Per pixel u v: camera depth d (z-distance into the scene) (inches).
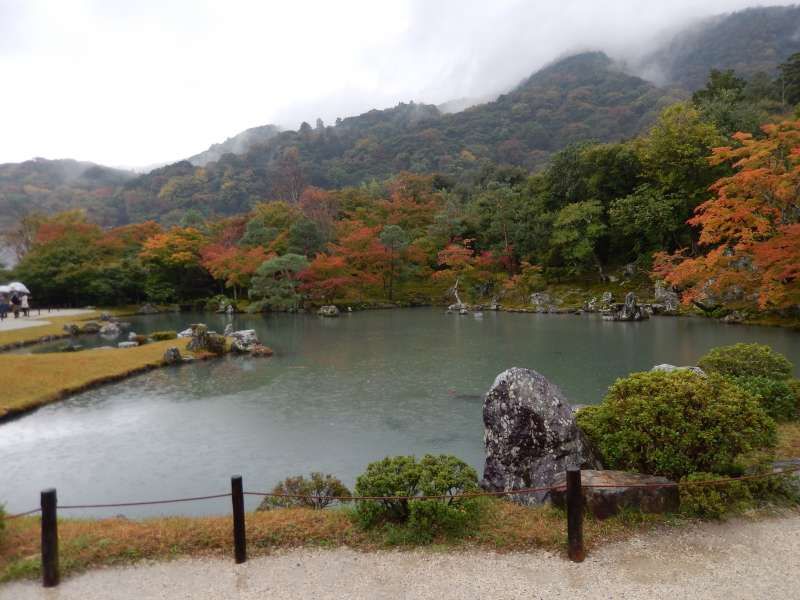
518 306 2119.8
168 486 494.9
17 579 251.4
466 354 1123.9
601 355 1039.6
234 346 1221.1
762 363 513.3
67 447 602.2
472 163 5797.2
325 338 1441.9
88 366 980.6
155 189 6624.0
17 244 3169.3
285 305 2246.6
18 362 979.3
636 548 259.1
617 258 2208.4
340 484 387.2
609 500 286.5
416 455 550.9
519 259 2452.0
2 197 5905.5
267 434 634.2
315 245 2539.4
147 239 2790.4
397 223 2987.2
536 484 323.9
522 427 335.9
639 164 2075.5
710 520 284.2
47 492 246.7
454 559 258.1
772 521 283.6
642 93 6555.1
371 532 287.0
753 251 663.8
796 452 370.6
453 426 648.4
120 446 602.9
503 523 289.1
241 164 6988.2
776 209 682.2
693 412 302.5
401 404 754.2
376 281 2448.3
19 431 660.1
